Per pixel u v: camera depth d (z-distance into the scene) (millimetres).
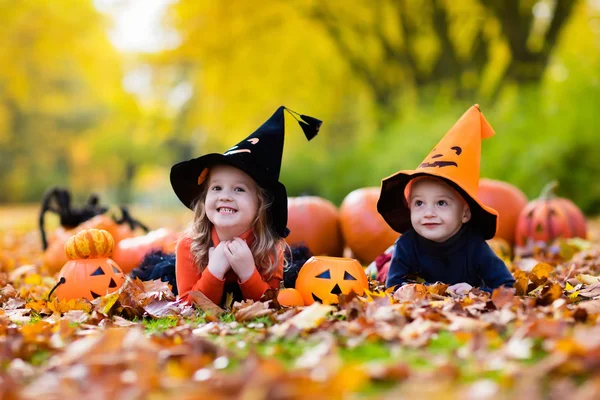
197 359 2756
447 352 2861
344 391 2289
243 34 22156
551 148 14273
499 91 17688
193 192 4750
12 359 2977
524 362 2625
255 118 27016
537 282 4586
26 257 8031
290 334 3256
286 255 5465
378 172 17188
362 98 26453
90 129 42094
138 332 3135
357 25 21031
